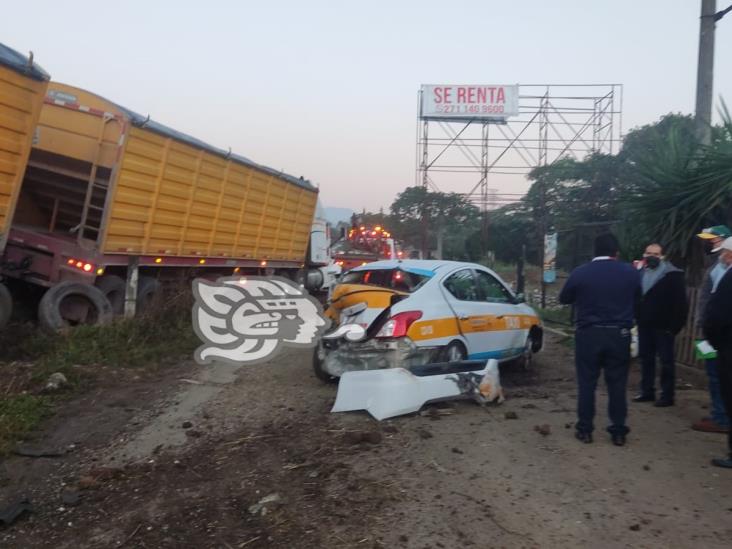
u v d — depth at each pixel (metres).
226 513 4.47
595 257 5.92
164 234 12.06
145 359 9.27
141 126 10.71
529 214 35.81
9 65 8.29
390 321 7.35
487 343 8.42
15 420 6.16
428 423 6.37
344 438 5.87
